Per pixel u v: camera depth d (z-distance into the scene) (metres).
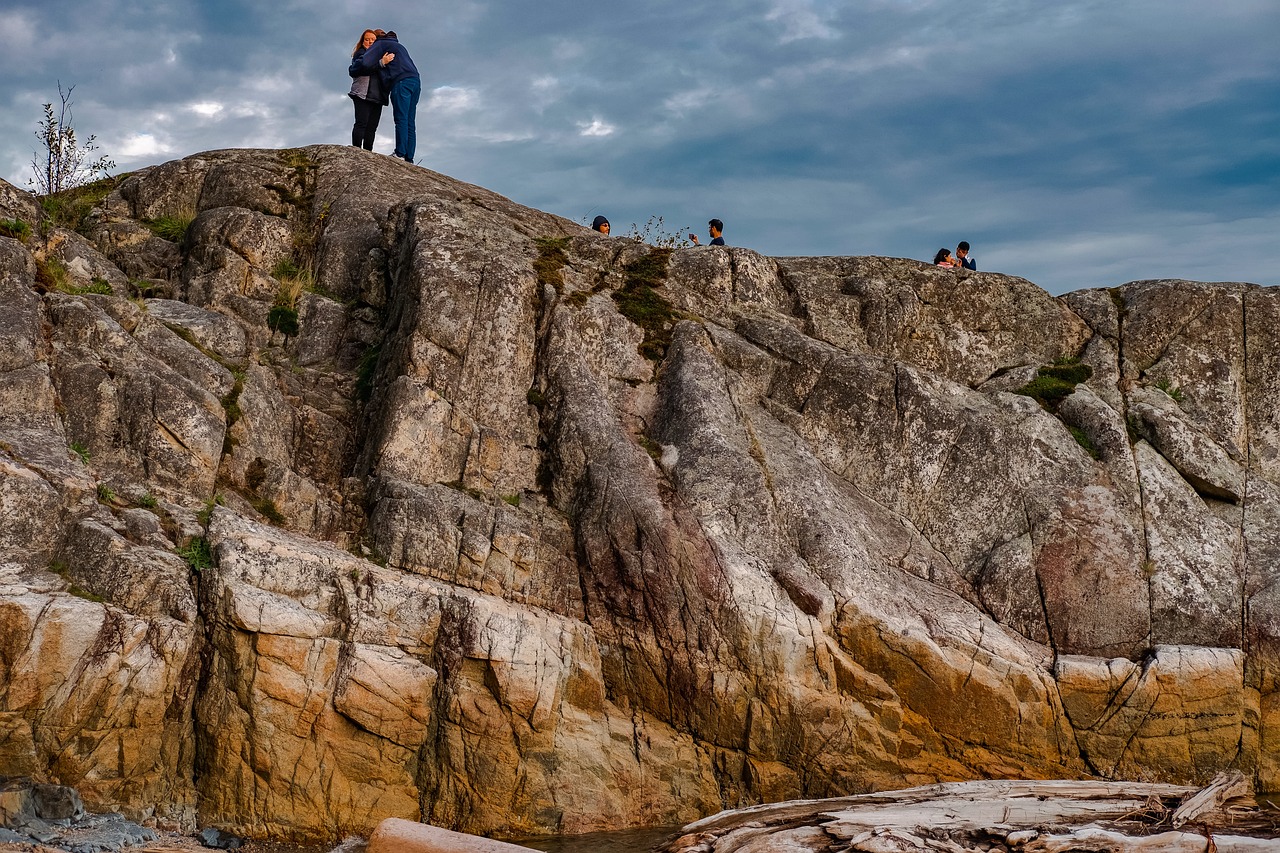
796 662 14.36
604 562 14.98
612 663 14.64
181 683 12.51
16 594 11.81
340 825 12.67
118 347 15.02
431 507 14.84
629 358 17.94
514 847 11.30
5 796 11.21
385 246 19.94
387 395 16.61
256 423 15.93
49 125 23.58
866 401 17.91
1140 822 10.84
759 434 17.19
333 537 14.95
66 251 17.75
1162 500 16.94
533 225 21.30
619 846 12.84
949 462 17.39
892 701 14.48
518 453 16.62
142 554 12.73
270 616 12.56
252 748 12.40
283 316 19.06
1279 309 19.31
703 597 14.56
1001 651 14.89
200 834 12.20
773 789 14.17
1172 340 19.38
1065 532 16.39
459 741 13.27
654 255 19.98
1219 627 15.65
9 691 11.53
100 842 11.30
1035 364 19.61
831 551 15.34
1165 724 14.88
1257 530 16.88
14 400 13.87
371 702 12.81
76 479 13.25
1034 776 14.62
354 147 22.84
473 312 17.19
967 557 16.75
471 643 13.43
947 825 11.02
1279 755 15.12
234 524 13.62
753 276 19.98
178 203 21.39
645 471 15.88
